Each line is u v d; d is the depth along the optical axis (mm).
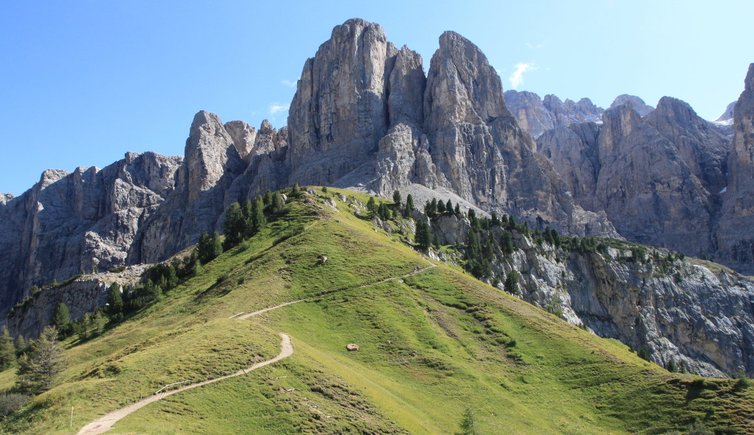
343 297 120625
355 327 108750
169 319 124625
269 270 134625
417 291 128125
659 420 85812
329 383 73562
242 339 80812
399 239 199625
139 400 63406
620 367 100312
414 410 78938
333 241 151250
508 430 80875
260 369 72688
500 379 98375
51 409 62281
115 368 71188
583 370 101625
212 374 70188
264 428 61438
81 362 110438
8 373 127438
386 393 80438
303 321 108812
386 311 115438
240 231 190250
